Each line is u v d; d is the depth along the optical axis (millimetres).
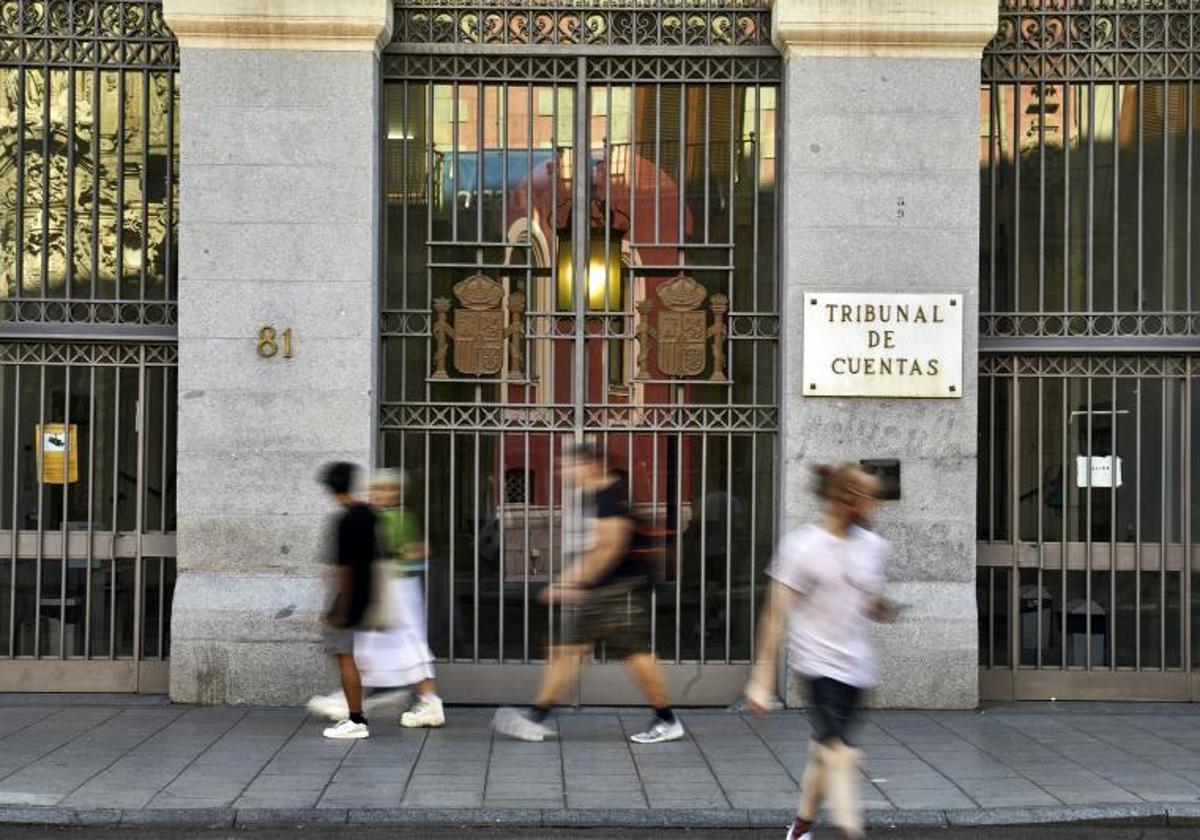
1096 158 10336
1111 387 10336
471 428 10180
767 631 6273
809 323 9883
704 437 10195
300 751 8414
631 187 10273
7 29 10219
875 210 9930
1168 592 10305
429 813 7074
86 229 10211
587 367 10227
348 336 9844
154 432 10195
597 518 8719
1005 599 10312
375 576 8695
